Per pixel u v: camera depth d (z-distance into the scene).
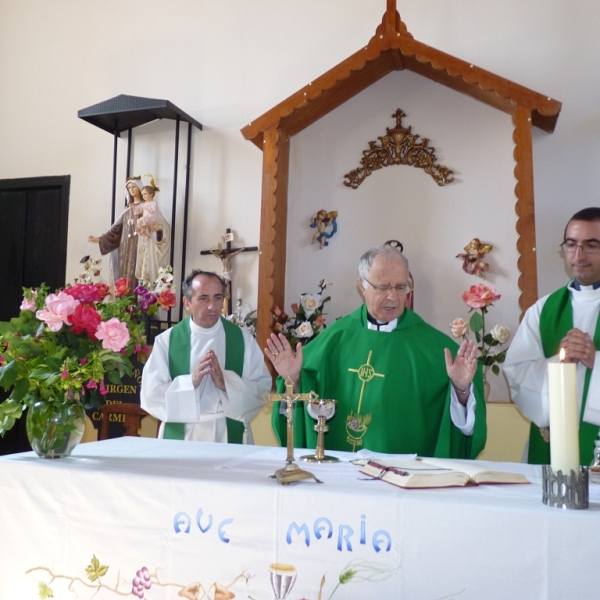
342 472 1.89
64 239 5.96
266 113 4.64
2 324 2.12
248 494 1.66
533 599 1.42
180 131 5.73
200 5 5.86
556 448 1.48
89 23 6.20
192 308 3.50
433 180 4.85
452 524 1.49
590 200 4.63
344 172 5.04
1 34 6.47
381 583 1.53
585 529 1.38
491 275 4.64
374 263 2.84
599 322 3.03
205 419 3.36
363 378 2.83
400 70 4.98
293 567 1.61
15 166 6.23
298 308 4.54
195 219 5.59
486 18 5.00
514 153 4.19
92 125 6.05
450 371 2.33
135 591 1.76
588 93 4.72
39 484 1.91
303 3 5.55
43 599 1.86
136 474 1.80
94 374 2.09
